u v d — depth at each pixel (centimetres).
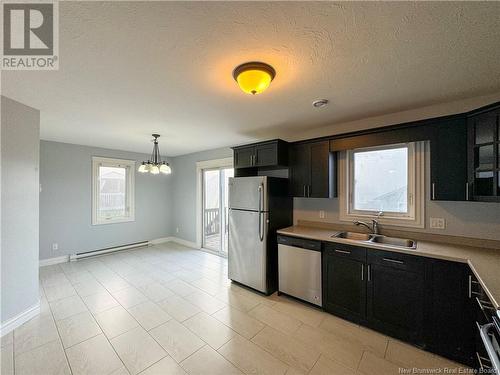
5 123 204
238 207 316
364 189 276
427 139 209
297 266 265
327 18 109
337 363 174
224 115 254
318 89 187
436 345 180
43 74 163
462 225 211
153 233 547
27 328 215
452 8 102
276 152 300
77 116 257
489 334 112
